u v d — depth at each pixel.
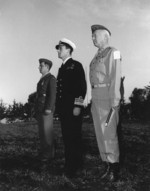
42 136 6.49
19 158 6.73
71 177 5.05
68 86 5.25
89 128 14.49
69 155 5.20
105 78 4.79
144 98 25.36
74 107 5.17
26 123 22.64
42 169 5.65
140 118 25.03
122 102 4.84
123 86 4.82
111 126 4.71
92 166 5.71
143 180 4.83
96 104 4.88
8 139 10.48
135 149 7.43
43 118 6.49
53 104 6.43
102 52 4.87
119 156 4.77
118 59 4.70
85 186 4.58
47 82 6.55
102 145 4.83
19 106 34.69
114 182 4.68
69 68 5.30
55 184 4.71
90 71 5.00
